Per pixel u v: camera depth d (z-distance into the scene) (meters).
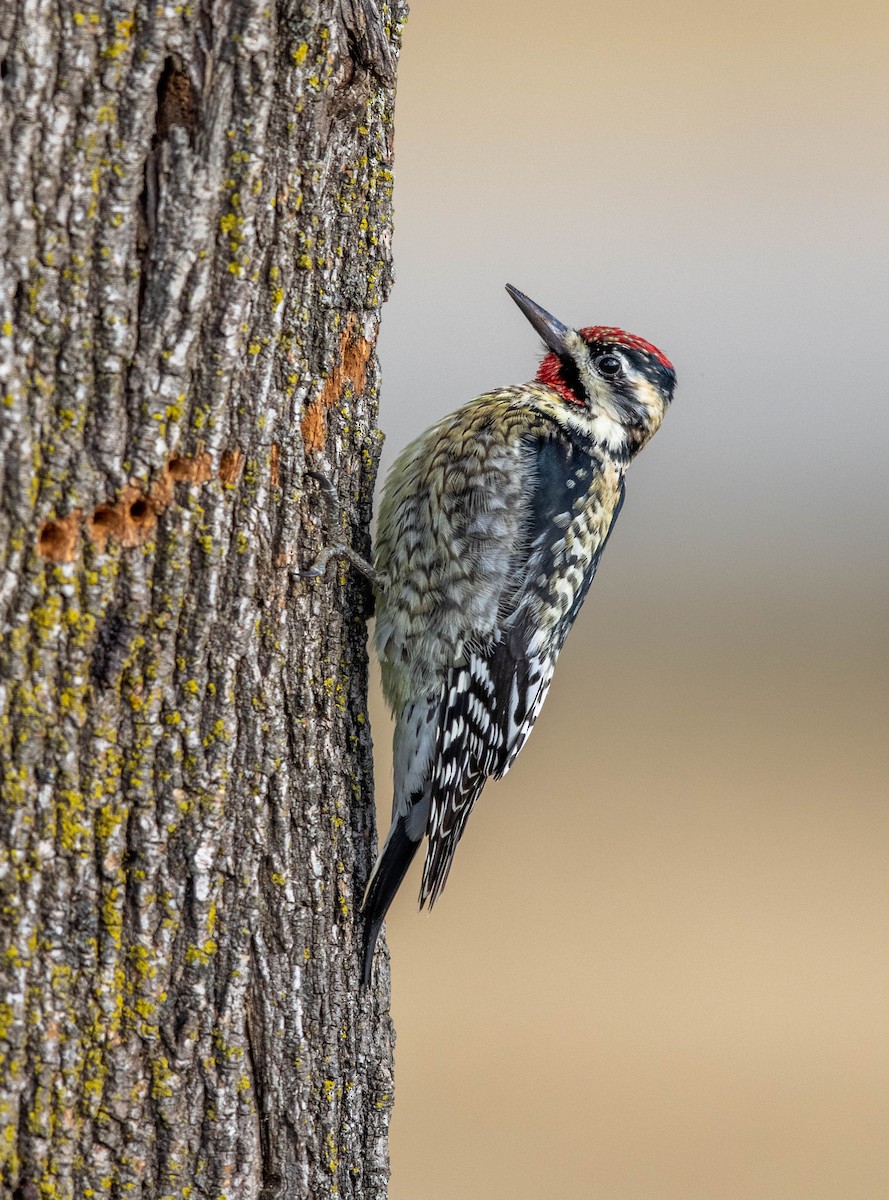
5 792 5.58
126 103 5.39
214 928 6.34
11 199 5.22
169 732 6.08
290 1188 6.88
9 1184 5.77
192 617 6.09
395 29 6.91
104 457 5.61
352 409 7.10
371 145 6.83
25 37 5.14
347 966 7.22
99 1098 5.98
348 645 7.38
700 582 26.59
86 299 5.45
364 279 6.93
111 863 5.92
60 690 5.67
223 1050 6.40
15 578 5.48
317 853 6.97
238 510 6.23
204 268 5.73
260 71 5.73
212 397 5.92
